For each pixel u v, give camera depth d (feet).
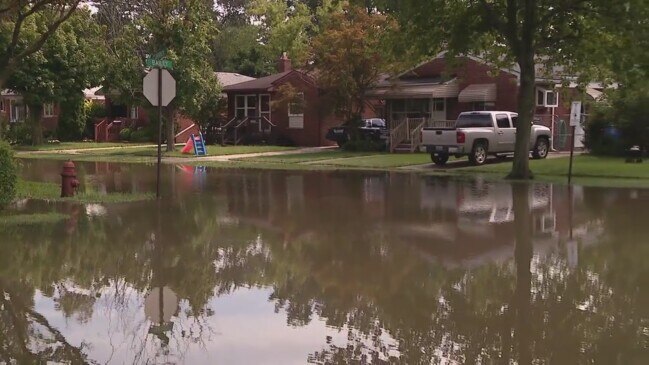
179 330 35.37
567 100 143.02
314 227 66.85
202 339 33.99
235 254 53.93
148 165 152.87
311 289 43.47
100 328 35.70
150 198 88.33
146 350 32.37
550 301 40.14
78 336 34.42
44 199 84.53
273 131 231.50
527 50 115.24
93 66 205.46
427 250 55.31
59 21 92.53
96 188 101.14
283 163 156.56
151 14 163.63
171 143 194.18
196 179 118.11
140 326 36.09
